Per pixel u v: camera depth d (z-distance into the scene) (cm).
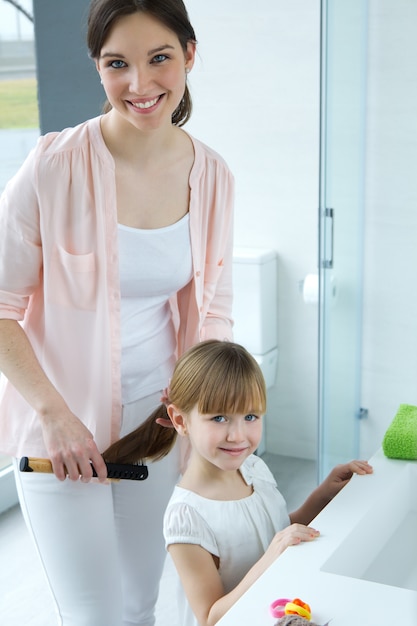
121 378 167
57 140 158
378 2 252
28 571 254
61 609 172
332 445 261
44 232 156
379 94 259
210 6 294
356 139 257
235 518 145
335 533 129
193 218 169
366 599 111
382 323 276
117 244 160
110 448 165
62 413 154
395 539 146
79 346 163
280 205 304
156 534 178
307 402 307
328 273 243
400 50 253
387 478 148
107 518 166
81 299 161
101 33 143
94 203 158
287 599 110
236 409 140
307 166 297
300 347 306
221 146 306
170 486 176
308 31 285
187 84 169
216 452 142
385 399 282
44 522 164
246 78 296
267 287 302
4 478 287
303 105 292
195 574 140
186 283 174
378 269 272
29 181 155
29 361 157
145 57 143
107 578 168
